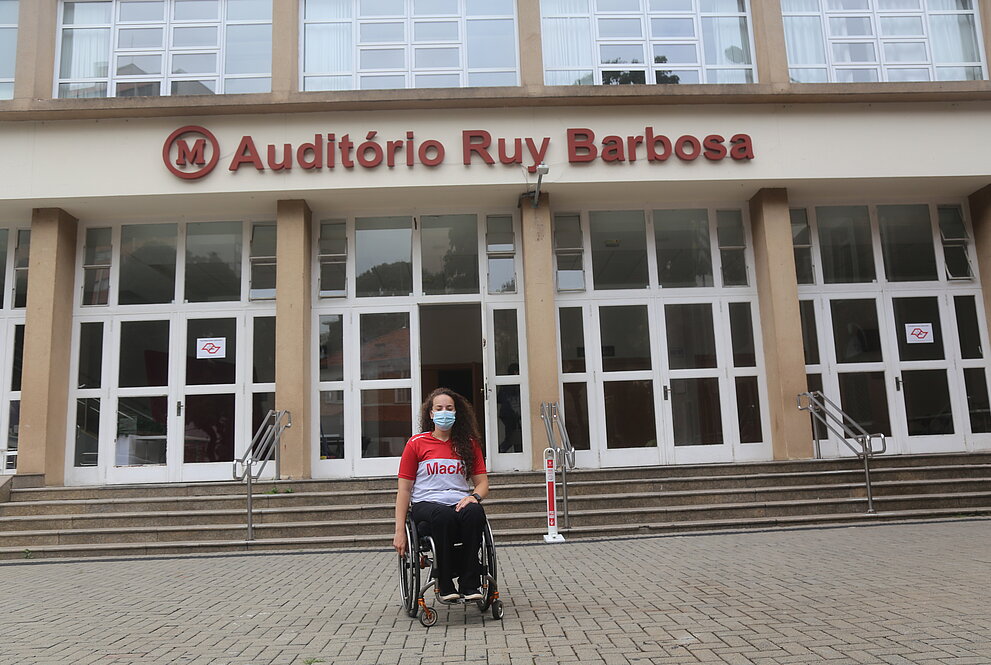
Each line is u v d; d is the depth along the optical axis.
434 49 13.23
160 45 13.06
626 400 12.87
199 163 12.20
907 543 8.40
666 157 12.41
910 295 13.38
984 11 13.59
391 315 12.95
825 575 6.74
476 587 5.47
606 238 13.30
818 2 13.58
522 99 12.29
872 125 12.70
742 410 12.91
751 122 12.61
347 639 5.07
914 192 13.45
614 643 4.73
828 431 12.85
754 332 13.08
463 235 13.21
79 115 12.18
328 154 12.27
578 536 9.91
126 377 12.72
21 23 12.55
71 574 8.35
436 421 5.78
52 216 12.47
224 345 12.82
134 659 4.70
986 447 13.02
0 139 12.22
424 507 5.59
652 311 13.09
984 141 12.73
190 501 10.59
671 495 10.62
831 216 13.57
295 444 11.98
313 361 12.73
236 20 13.14
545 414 11.91
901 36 13.59
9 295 12.80
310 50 13.17
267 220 13.17
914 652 4.30
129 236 13.12
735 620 5.20
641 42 13.34
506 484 11.10
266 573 8.04
